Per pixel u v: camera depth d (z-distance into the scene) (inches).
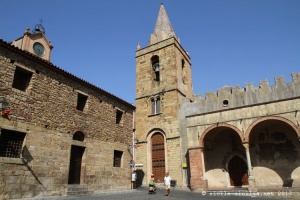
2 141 532.4
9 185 517.3
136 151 1254.3
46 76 657.6
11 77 565.3
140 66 1432.1
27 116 585.6
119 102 940.6
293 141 941.8
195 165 927.0
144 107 1315.2
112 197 629.6
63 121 682.8
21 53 593.0
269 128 990.4
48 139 628.1
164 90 1273.4
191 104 1159.6
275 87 945.5
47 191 597.3
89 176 734.5
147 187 1079.6
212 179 1035.9
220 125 927.7
